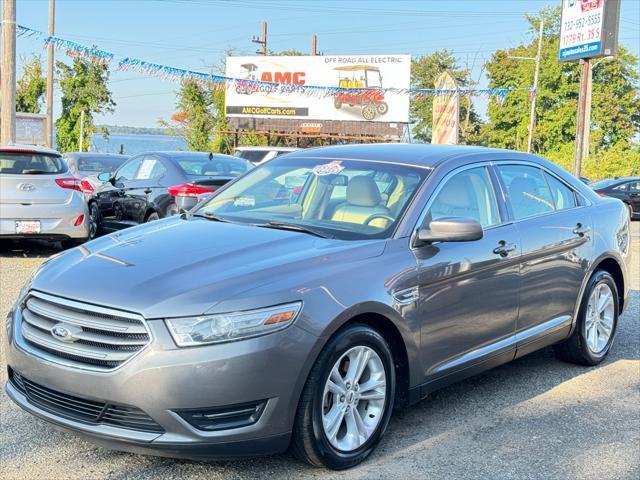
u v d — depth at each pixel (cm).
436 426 421
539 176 521
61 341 333
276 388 322
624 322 700
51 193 941
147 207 982
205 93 4881
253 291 325
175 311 314
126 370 311
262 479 345
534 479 354
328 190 449
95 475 345
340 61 3944
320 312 336
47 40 1388
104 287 335
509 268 451
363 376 369
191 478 344
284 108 4031
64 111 4362
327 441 344
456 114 2519
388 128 3909
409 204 413
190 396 310
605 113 5712
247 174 519
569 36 1408
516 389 492
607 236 554
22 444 377
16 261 916
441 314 402
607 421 434
